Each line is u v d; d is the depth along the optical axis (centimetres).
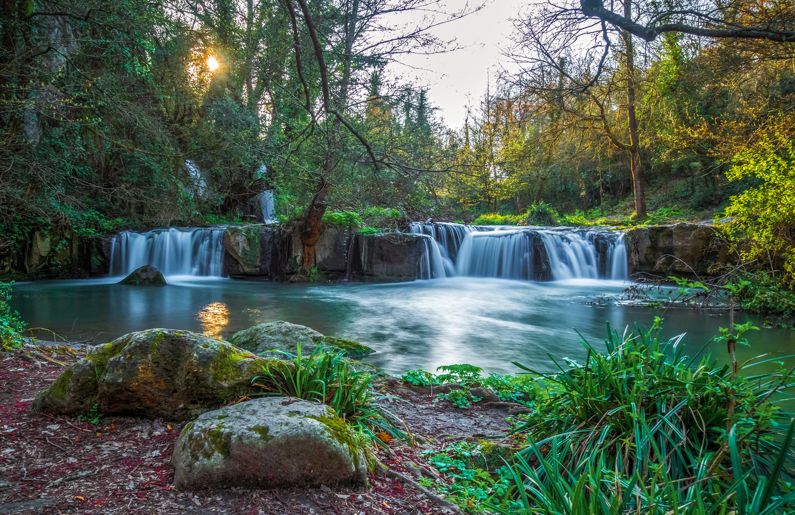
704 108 1762
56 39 1054
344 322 1127
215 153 1056
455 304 1402
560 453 328
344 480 284
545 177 3603
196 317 1144
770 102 1430
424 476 321
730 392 301
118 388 349
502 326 1096
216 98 1166
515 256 1995
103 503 254
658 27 691
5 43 916
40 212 994
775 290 1135
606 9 688
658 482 281
